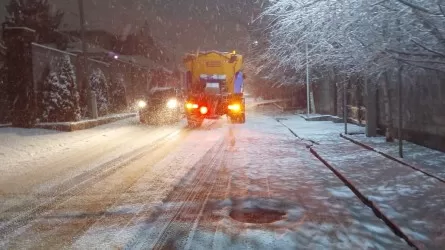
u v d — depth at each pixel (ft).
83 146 49.49
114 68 104.94
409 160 33.50
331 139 50.93
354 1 28.53
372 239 17.67
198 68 73.51
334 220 20.31
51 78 68.85
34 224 20.76
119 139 55.83
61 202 24.68
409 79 39.17
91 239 18.49
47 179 31.24
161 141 53.06
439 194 23.17
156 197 25.38
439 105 36.81
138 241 18.12
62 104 68.64
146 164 36.76
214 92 72.08
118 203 24.21
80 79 82.23
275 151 42.98
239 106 74.54
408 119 43.88
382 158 35.24
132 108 118.01
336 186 27.30
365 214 21.24
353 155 37.63
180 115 88.43
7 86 65.21
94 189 27.71
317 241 17.54
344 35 32.04
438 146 37.73
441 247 16.03
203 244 17.53
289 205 23.16
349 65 39.78
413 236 17.19
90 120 72.69
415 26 26.50
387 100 44.47
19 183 30.07
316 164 35.19
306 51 50.60
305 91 121.49
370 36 29.30
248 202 23.84
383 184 25.96
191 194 26.00
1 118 68.95
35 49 67.10
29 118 64.85
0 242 18.45
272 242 17.49
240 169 33.63
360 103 65.41
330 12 31.22
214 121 83.20
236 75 74.23
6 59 66.13
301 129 64.44
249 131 63.57
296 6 35.12
